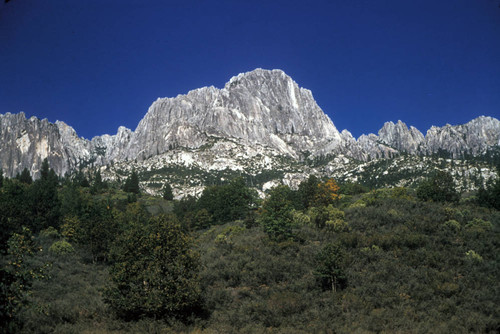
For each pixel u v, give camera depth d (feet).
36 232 167.12
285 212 124.57
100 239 129.80
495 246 97.45
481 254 94.02
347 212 153.58
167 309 68.49
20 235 45.70
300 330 61.67
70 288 91.56
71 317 67.05
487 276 79.77
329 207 171.83
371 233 119.24
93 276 110.22
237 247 117.80
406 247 99.71
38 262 109.40
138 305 67.00
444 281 78.23
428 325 59.06
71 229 153.79
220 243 134.00
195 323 66.54
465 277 79.61
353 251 101.60
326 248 87.81
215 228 207.10
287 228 123.24
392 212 137.69
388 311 66.49
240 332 61.72
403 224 124.88
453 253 94.84
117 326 64.54
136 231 74.84
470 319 59.31
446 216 129.18
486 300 67.77
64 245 133.59
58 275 101.60
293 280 87.20
